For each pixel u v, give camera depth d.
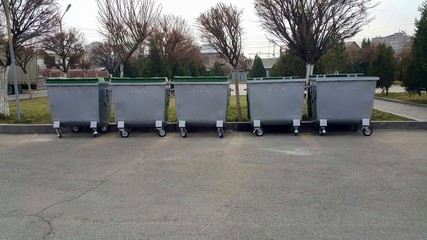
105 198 4.09
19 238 3.12
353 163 5.41
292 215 3.52
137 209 3.75
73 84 7.91
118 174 5.04
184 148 6.72
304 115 9.28
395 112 10.41
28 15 9.82
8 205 3.92
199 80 7.75
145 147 6.87
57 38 23.67
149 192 4.27
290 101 7.73
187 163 5.59
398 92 20.06
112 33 16.72
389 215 3.47
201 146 6.88
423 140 7.04
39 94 26.78
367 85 7.49
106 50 30.53
